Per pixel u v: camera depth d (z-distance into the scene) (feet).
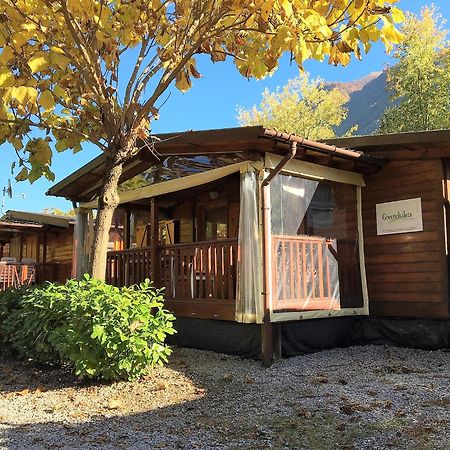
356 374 19.97
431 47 82.12
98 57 21.07
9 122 20.18
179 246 28.63
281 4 16.29
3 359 24.40
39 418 15.12
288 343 23.72
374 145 25.18
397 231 27.04
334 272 26.48
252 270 22.79
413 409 14.62
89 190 34.91
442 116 80.33
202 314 26.12
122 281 33.14
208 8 21.09
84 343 18.34
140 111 21.20
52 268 54.49
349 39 16.46
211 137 23.39
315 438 12.67
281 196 24.49
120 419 14.85
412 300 26.18
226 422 14.25
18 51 17.80
